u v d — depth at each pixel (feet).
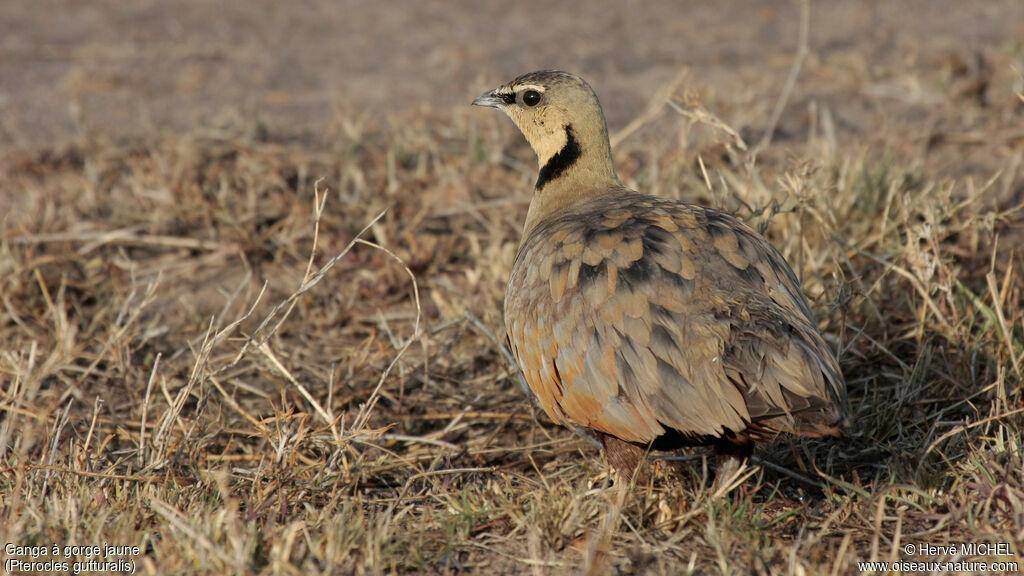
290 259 42.27
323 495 27.86
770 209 33.30
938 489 27.04
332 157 48.96
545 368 26.20
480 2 80.28
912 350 34.12
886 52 61.67
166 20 76.48
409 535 25.11
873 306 33.55
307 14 78.23
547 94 31.86
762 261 25.82
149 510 25.88
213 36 72.28
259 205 44.55
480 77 55.06
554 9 77.56
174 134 51.37
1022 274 36.94
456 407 34.09
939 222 35.12
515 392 34.45
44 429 29.91
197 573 22.56
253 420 29.96
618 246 25.71
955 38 62.59
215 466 30.01
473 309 37.58
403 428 33.19
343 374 34.94
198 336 37.40
